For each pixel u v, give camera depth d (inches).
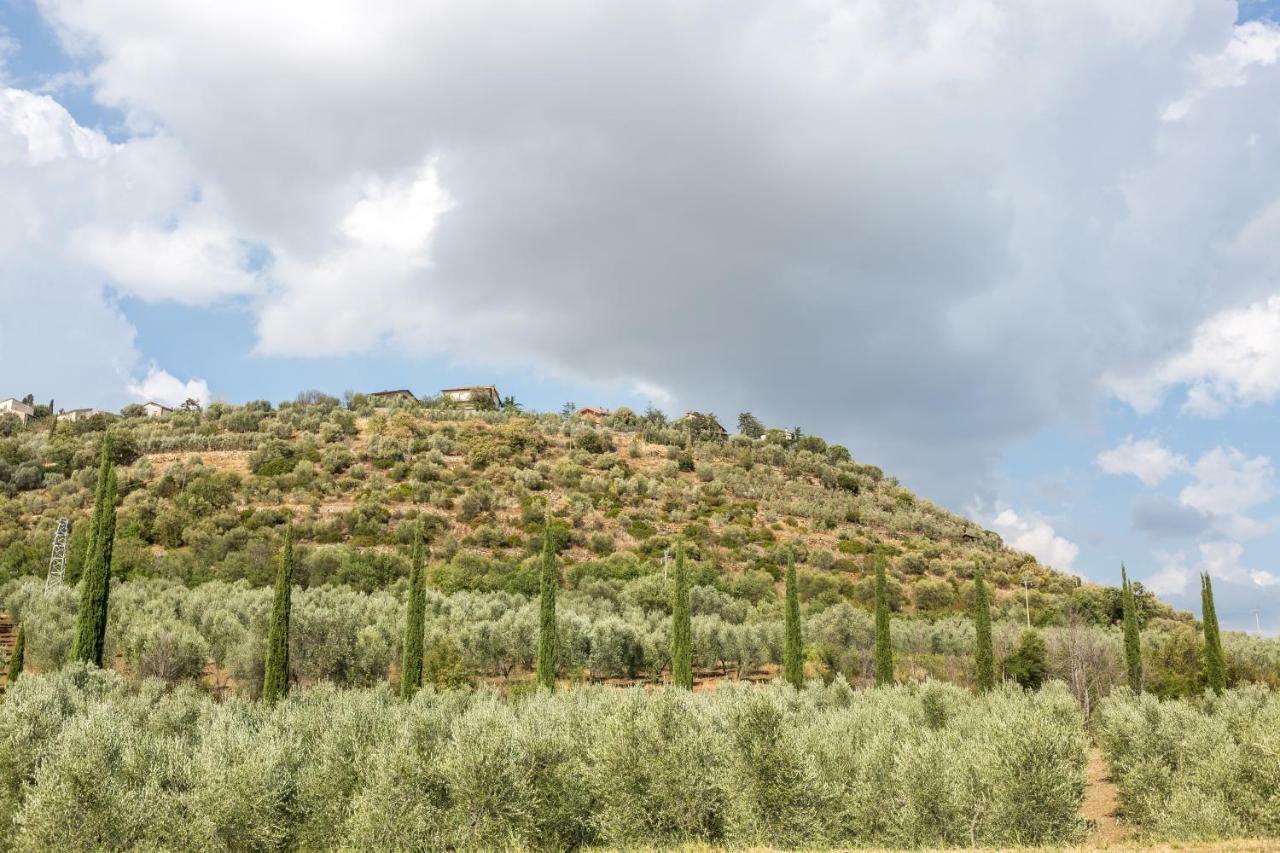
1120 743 1430.9
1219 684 2177.7
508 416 6264.8
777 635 2746.1
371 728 1195.9
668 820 987.9
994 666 2559.1
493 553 3769.7
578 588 3289.9
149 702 1438.2
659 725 1066.1
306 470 4402.1
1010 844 953.5
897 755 1063.6
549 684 1908.2
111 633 2044.8
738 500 5172.2
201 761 968.3
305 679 2027.6
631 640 2480.3
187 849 892.0
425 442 5172.2
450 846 957.8
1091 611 3703.3
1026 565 4781.0
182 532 3494.1
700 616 2844.5
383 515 3946.9
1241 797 1074.1
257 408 5861.2
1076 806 1008.2
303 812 1000.9
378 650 2102.6
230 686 2065.7
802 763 1005.8
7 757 1024.9
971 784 1019.9
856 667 2689.5
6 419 5492.1
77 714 1127.6
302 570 3159.5
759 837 942.4
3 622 2485.2
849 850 928.3
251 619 2193.7
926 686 1727.4
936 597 3794.3
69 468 4338.1
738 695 1267.2
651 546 4087.1
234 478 4163.4
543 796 1028.5
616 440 6063.0
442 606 2664.9
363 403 6441.9
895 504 5905.5
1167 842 920.9
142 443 4761.3
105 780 916.6
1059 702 1630.2
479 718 1061.1
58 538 2883.9
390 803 955.3
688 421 6983.3
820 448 7091.5
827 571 4185.5
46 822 868.6
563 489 4803.2
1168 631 3521.2
